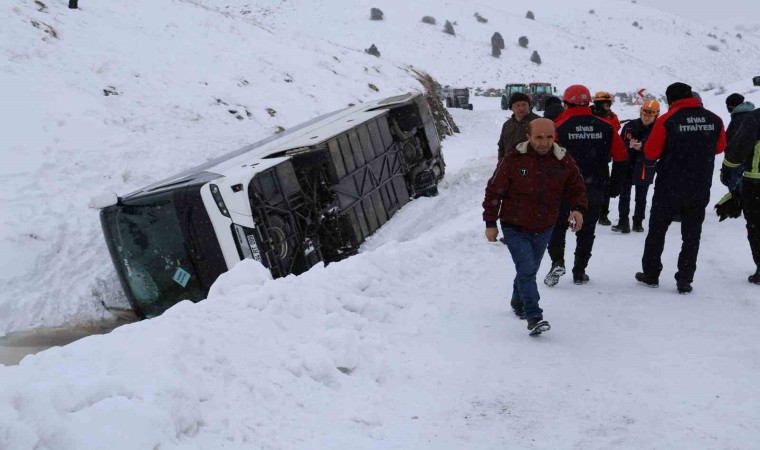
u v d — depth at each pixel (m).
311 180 11.04
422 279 7.37
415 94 15.85
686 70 75.12
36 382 3.40
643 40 82.81
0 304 10.21
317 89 24.50
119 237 9.60
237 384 4.15
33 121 15.10
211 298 5.51
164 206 9.38
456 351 5.38
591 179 6.83
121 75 18.91
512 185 5.57
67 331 9.99
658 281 6.97
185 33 23.50
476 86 56.72
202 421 3.63
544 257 8.55
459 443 3.82
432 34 65.44
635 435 3.82
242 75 22.62
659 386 4.48
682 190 6.40
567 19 88.44
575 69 66.50
